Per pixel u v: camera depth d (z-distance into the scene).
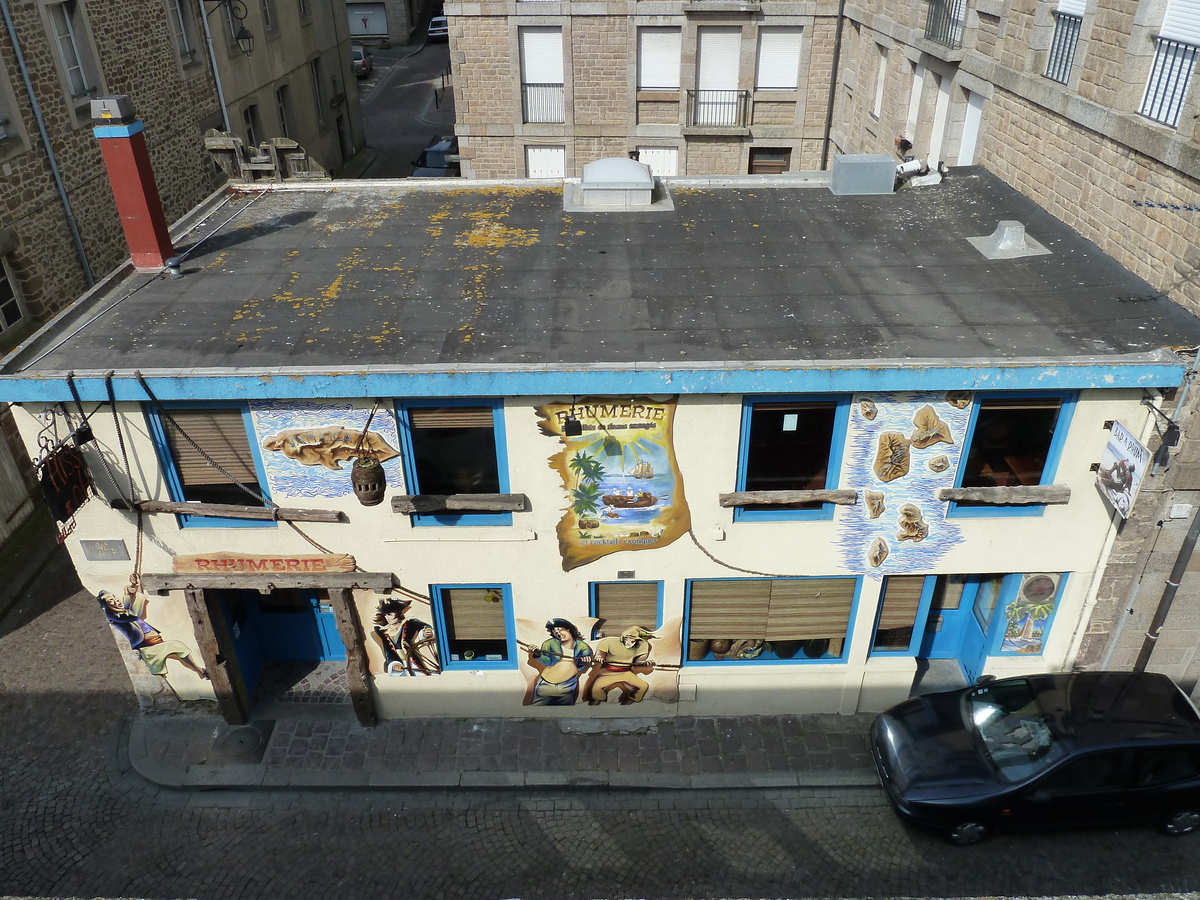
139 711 11.94
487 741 11.42
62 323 10.13
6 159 15.09
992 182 13.98
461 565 10.49
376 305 10.54
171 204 20.97
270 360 9.29
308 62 30.48
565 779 10.86
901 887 9.58
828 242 12.05
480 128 25.19
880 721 10.74
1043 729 9.97
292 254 12.09
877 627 11.52
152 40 19.98
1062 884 9.57
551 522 10.17
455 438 9.69
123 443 9.62
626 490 9.96
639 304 10.41
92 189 17.78
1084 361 8.79
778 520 10.25
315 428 9.52
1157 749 9.63
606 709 11.72
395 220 13.26
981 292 10.54
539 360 9.15
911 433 9.57
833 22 23.22
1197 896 7.95
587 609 10.86
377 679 11.46
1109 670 11.27
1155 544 10.33
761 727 11.61
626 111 24.78
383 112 42.47
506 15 23.56
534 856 10.02
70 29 17.23
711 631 11.29
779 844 10.11
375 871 9.86
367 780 10.87
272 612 12.18
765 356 9.16
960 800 9.60
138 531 10.27
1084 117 11.50
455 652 11.45
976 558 10.53
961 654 12.33
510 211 13.50
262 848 10.17
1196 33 9.50
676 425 9.52
